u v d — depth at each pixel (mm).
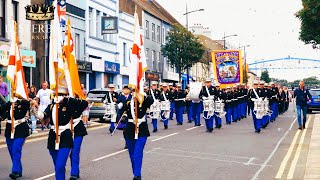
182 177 10328
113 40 42000
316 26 28812
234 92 27250
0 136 18109
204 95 20828
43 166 11758
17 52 10844
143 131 9836
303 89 21828
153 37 52781
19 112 10406
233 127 23359
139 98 9812
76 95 9383
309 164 11594
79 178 10164
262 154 13727
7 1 26312
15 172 10180
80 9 35344
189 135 19125
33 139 18031
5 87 19766
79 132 10141
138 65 10078
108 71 39656
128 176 10414
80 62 33875
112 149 14844
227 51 29391
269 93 22062
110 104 19938
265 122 22297
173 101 26672
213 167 11617
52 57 8938
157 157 13211
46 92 18719
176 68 54844
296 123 25656
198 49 49875
